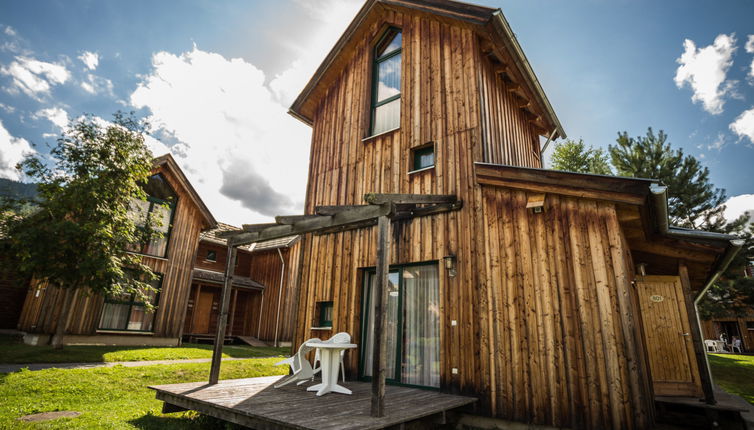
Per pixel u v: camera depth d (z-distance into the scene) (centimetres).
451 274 576
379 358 379
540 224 521
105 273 944
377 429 332
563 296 483
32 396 513
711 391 496
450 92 683
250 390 505
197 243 1487
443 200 573
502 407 491
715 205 1500
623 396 423
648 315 627
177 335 1365
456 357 543
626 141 1593
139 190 1091
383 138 759
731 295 1529
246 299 1884
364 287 697
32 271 919
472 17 666
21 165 959
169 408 495
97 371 680
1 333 1252
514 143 801
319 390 492
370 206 445
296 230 535
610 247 464
